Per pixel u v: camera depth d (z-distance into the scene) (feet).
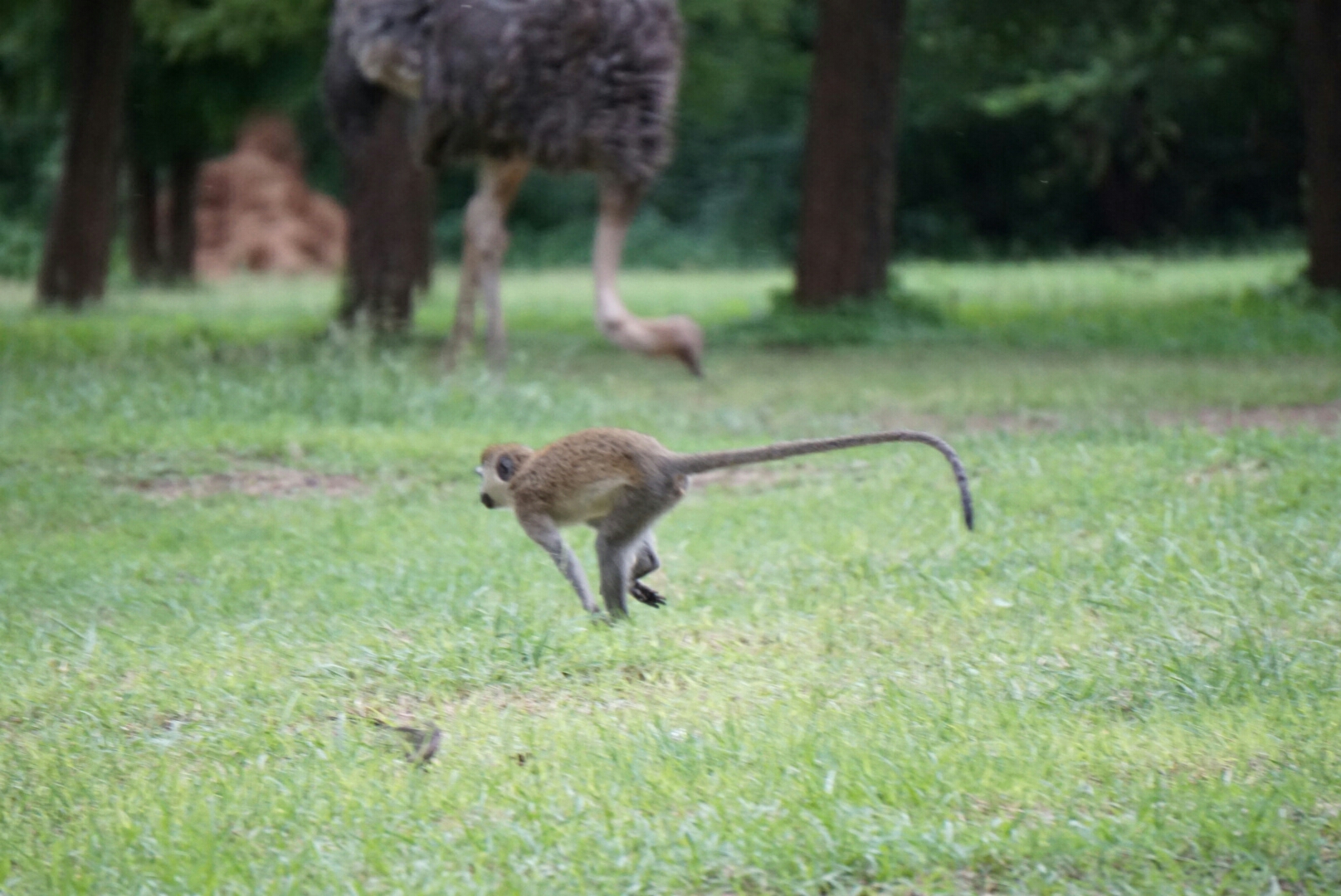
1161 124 183.93
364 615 38.58
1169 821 24.52
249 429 65.77
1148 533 43.16
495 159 76.33
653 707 31.35
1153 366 88.94
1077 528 45.16
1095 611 36.96
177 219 180.75
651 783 26.53
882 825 24.58
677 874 23.34
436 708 32.04
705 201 254.27
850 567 42.34
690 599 39.83
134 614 39.99
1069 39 162.81
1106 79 174.60
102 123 134.72
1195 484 49.73
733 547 45.85
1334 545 40.75
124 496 55.16
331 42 83.20
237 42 125.90
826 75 113.09
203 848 24.67
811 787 25.90
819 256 114.73
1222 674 31.37
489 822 25.62
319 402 71.31
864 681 32.45
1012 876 23.26
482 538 47.62
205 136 168.04
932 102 185.37
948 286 166.40
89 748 29.78
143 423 67.00
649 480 36.19
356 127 84.02
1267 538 42.14
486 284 78.69
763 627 36.91
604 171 71.46
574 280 206.80
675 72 72.69
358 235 105.29
